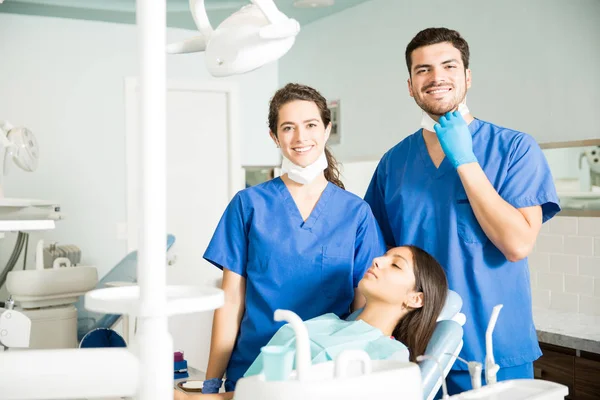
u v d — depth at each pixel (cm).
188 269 490
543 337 254
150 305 43
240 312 173
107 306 45
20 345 140
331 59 448
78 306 299
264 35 63
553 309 296
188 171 491
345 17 432
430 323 151
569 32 288
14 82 435
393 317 153
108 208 459
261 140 510
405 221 187
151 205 43
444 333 144
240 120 503
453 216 178
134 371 44
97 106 457
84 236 452
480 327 175
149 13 42
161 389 45
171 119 484
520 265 178
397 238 191
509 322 176
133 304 44
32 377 43
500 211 163
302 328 62
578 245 285
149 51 42
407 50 183
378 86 403
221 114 501
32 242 387
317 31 461
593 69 278
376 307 154
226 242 172
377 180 203
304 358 62
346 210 171
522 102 313
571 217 287
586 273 282
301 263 165
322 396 59
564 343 246
